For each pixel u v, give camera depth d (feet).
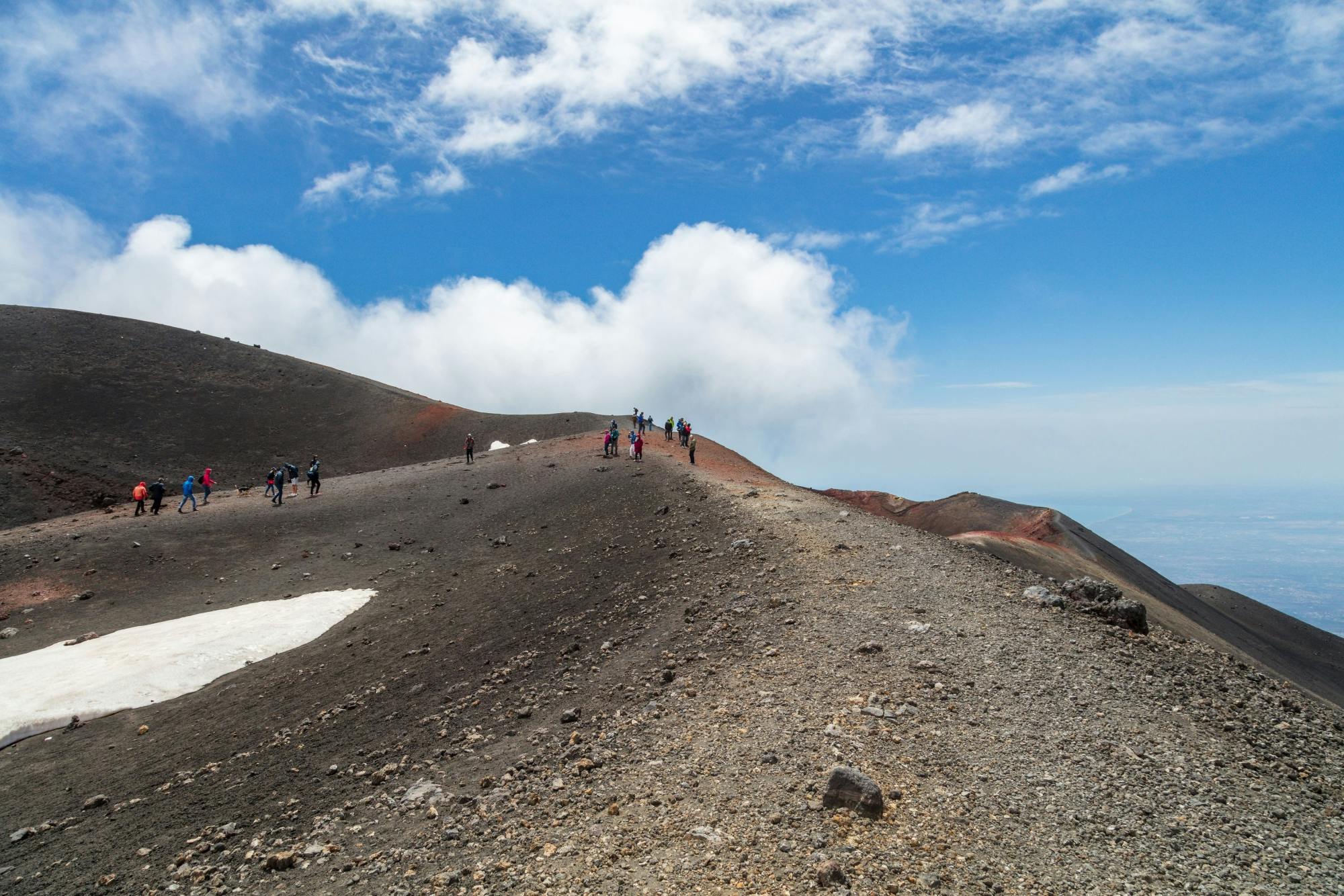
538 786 37.11
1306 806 32.63
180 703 68.54
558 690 51.62
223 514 132.87
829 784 31.42
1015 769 33.91
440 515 128.98
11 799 51.29
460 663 64.08
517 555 102.89
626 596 70.64
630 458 151.74
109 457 209.77
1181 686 44.14
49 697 68.08
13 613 92.79
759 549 72.95
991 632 49.49
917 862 27.58
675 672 48.91
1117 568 177.78
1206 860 28.19
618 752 39.11
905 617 52.08
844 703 40.32
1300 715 43.34
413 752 46.98
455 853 32.19
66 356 262.67
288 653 78.79
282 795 44.39
